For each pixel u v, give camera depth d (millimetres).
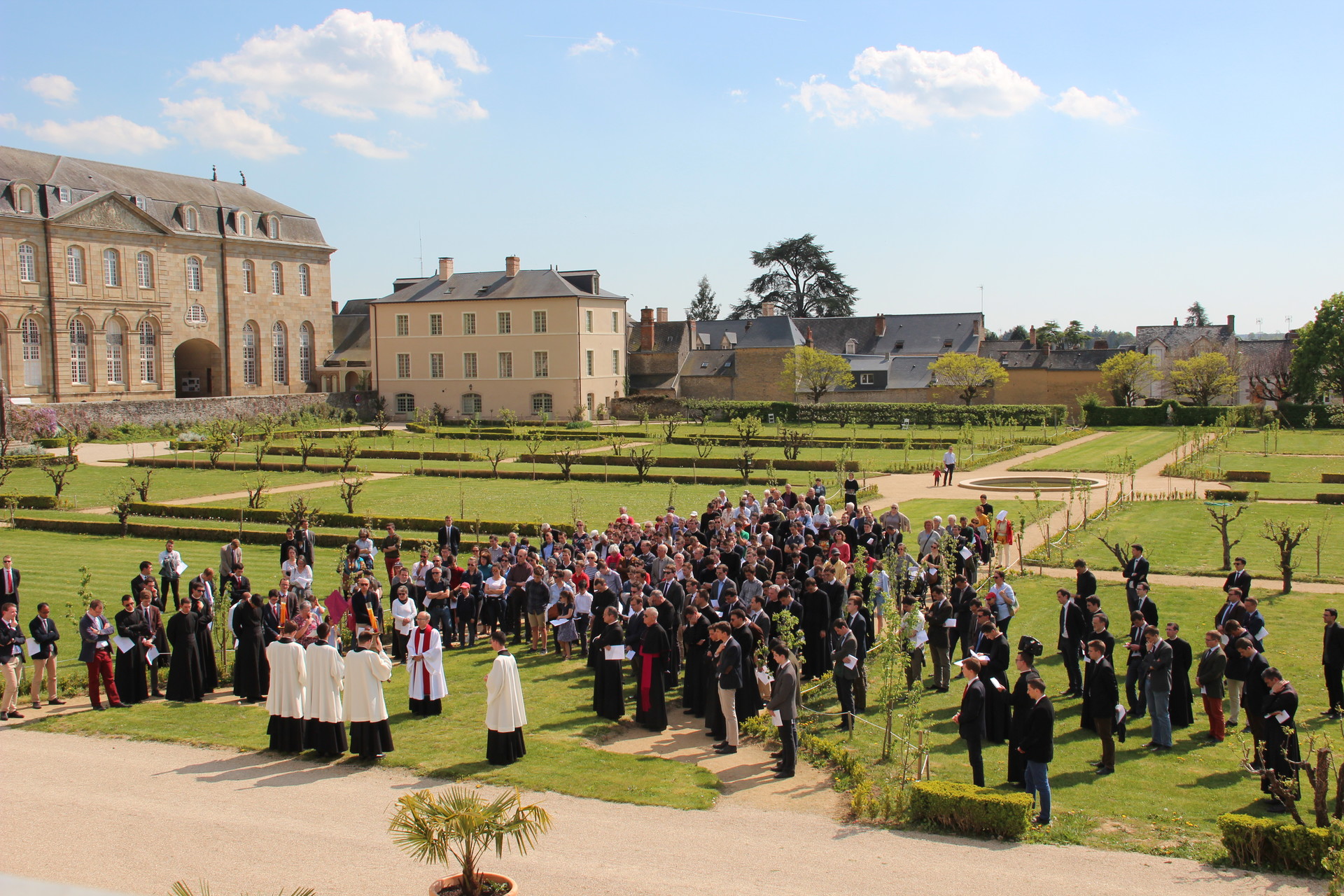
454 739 14594
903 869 10375
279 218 92625
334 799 12266
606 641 15719
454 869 10234
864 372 94625
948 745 14531
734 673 14250
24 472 50719
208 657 17219
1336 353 77125
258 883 9773
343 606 19844
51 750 14109
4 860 10211
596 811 11953
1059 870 10383
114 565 27875
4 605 16188
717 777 13227
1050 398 92438
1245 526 32125
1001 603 17859
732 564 20203
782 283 121000
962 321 99688
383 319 92375
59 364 73375
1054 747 13586
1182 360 86750
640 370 98375
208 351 88062
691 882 9992
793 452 54250
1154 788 12703
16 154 74188
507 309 88062
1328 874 10219
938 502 38969
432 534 33719
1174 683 14914
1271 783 11039
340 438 67062
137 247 79125
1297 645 18656
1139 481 43938
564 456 50719
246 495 42469
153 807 11859
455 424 87312
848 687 15164
